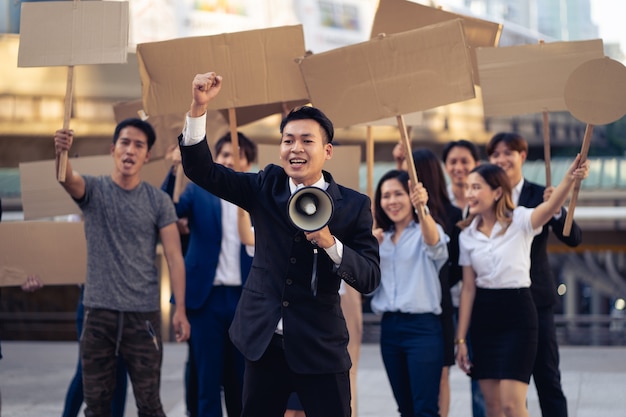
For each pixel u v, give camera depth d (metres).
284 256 4.06
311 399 4.09
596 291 31.50
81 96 17.97
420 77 5.31
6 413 8.01
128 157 5.61
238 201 4.20
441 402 6.37
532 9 25.34
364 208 4.14
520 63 5.88
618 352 11.55
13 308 18.62
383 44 5.32
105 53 5.38
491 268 5.73
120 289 5.51
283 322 4.03
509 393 5.61
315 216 3.71
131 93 17.77
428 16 6.47
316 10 18.86
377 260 4.12
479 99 20.50
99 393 5.50
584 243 19.97
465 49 5.25
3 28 15.37
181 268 5.86
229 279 6.30
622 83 5.37
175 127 7.14
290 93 5.66
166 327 15.23
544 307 6.00
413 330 5.94
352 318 6.42
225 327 6.31
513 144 6.43
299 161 4.02
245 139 6.61
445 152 7.36
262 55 5.64
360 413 7.96
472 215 6.00
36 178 6.51
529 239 5.77
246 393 4.16
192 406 6.67
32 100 18.20
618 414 7.77
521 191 6.43
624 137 22.05
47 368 10.70
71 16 5.43
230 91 5.64
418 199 5.62
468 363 5.89
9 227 6.22
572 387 9.01
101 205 5.56
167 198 5.81
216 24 17.58
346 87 5.38
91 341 5.49
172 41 5.54
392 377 6.08
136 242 5.59
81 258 6.26
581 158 5.54
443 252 5.89
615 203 19.69
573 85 5.43
